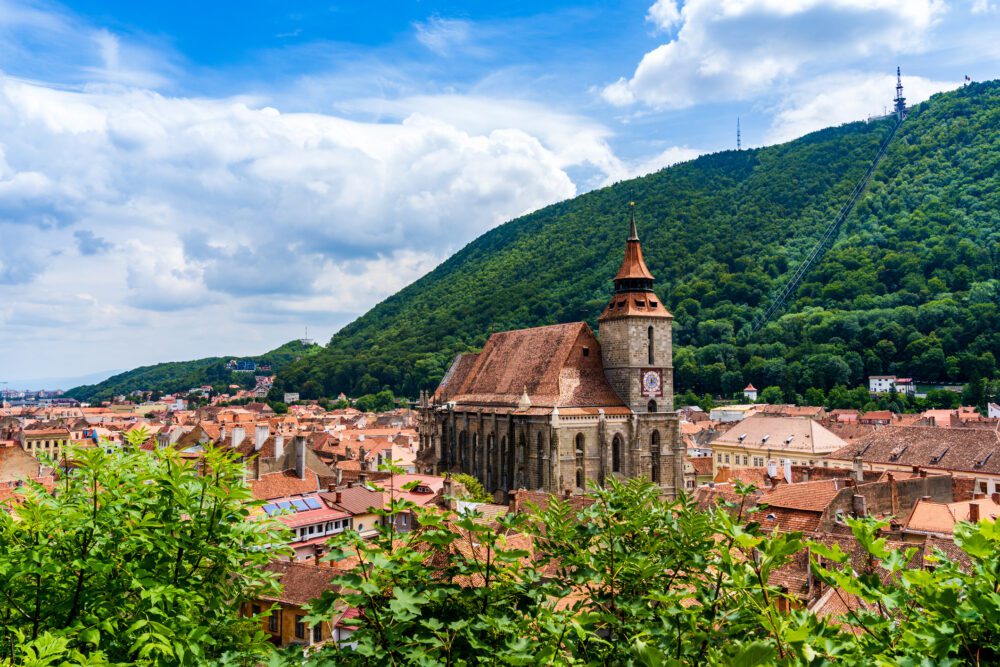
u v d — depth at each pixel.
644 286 137.75
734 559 18.25
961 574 15.59
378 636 18.14
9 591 19.97
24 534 21.47
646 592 20.55
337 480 132.00
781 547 15.91
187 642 18.95
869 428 198.25
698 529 20.09
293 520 97.12
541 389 135.12
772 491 84.31
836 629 15.72
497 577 19.88
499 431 141.00
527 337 154.00
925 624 15.08
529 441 131.00
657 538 20.98
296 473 123.12
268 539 25.44
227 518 24.03
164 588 19.77
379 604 18.84
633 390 132.88
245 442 161.12
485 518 21.44
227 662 20.09
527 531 20.97
